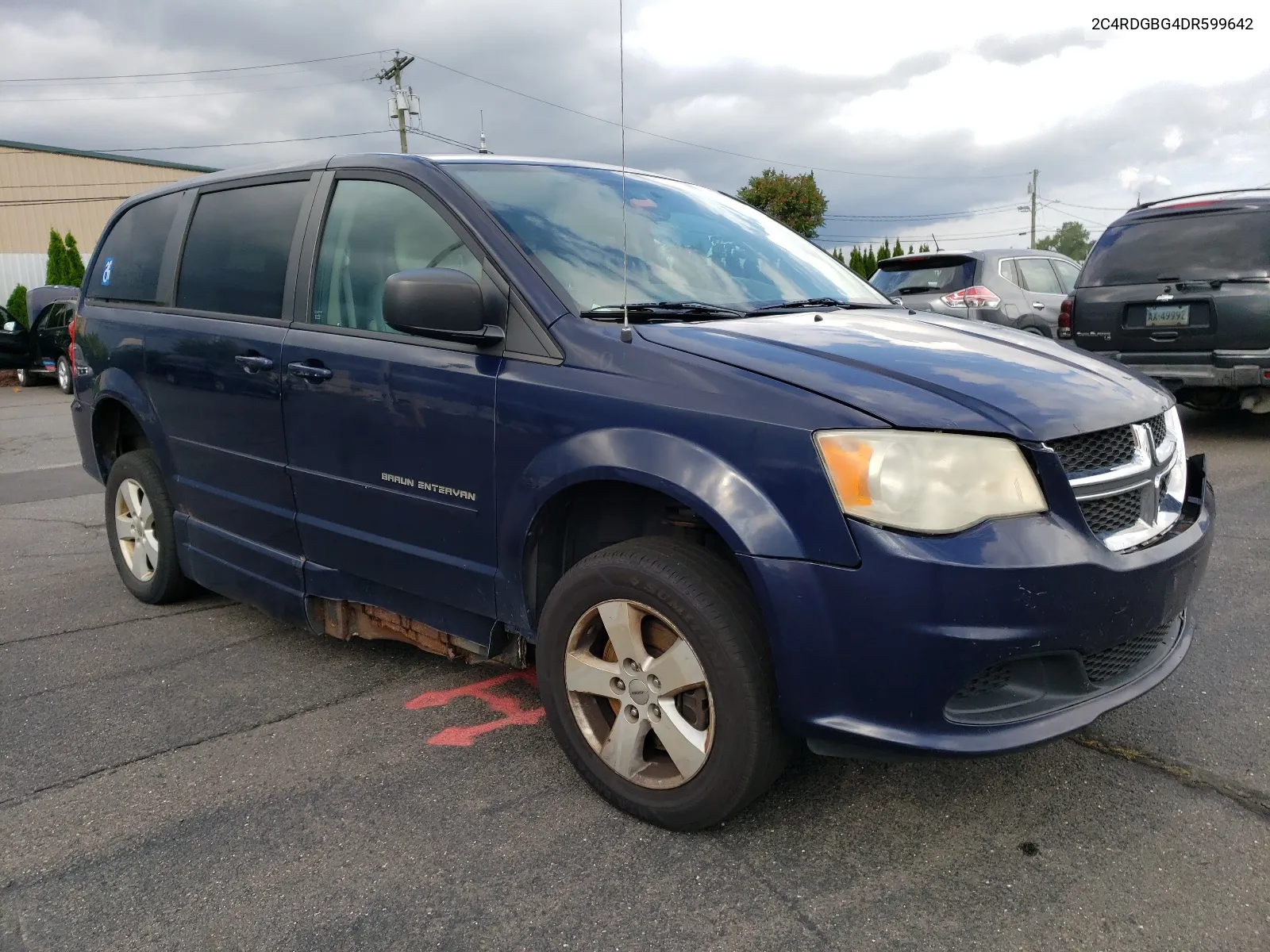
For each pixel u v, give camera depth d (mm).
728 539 2217
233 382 3566
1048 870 2264
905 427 2107
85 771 2881
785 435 2176
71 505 6953
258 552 3621
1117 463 2354
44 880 2338
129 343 4188
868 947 2018
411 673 3586
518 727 3100
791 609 2158
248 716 3244
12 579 4977
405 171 3129
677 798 2406
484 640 2896
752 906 2160
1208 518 2641
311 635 4020
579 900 2195
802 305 3180
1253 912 2100
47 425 12211
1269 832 2402
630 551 2449
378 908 2188
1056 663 2209
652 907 2166
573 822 2523
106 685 3543
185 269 3994
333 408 3156
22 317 28219
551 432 2545
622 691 2510
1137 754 2814
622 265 2969
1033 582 2059
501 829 2498
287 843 2465
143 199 4496
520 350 2676
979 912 2119
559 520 2672
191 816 2607
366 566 3166
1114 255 7414
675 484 2285
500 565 2727
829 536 2117
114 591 4707
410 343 2947
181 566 4141
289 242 3479
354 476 3131
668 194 3609
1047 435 2182
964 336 2828
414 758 2902
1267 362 6641
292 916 2170
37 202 33938
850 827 2463
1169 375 7066
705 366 2367
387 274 3098
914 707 2111
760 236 3686
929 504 2076
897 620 2068
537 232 2893
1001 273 9484
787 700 2225
